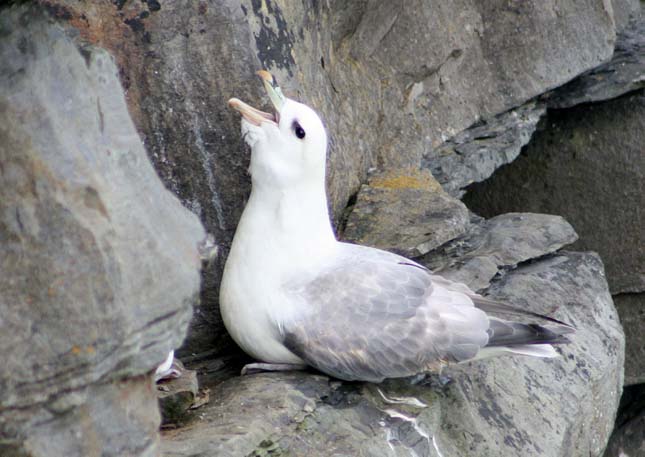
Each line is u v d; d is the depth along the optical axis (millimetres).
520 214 13734
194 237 7699
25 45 6934
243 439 8820
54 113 6965
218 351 11148
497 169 16328
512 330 10086
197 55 10438
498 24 14852
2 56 6840
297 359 10219
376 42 13828
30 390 6711
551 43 14961
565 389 11656
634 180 15641
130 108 10375
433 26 14234
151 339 7148
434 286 10273
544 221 13531
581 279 13047
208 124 10617
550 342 10141
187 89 10484
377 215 12484
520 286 12484
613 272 15984
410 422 9984
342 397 9992
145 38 10273
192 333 11086
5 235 6711
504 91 15000
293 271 10195
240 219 10555
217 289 11031
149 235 7211
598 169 15789
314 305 9977
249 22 10594
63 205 6805
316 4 12242
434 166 14344
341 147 12617
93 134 7145
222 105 10586
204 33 10406
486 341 9914
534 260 13141
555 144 15969
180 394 9258
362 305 9969
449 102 14625
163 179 10648
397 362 9859
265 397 9602
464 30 14656
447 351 9898
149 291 7105
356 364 9867
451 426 10500
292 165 10180
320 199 10453
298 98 11078
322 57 12445
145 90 10391
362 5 13328
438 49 14305
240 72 10539
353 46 13562
